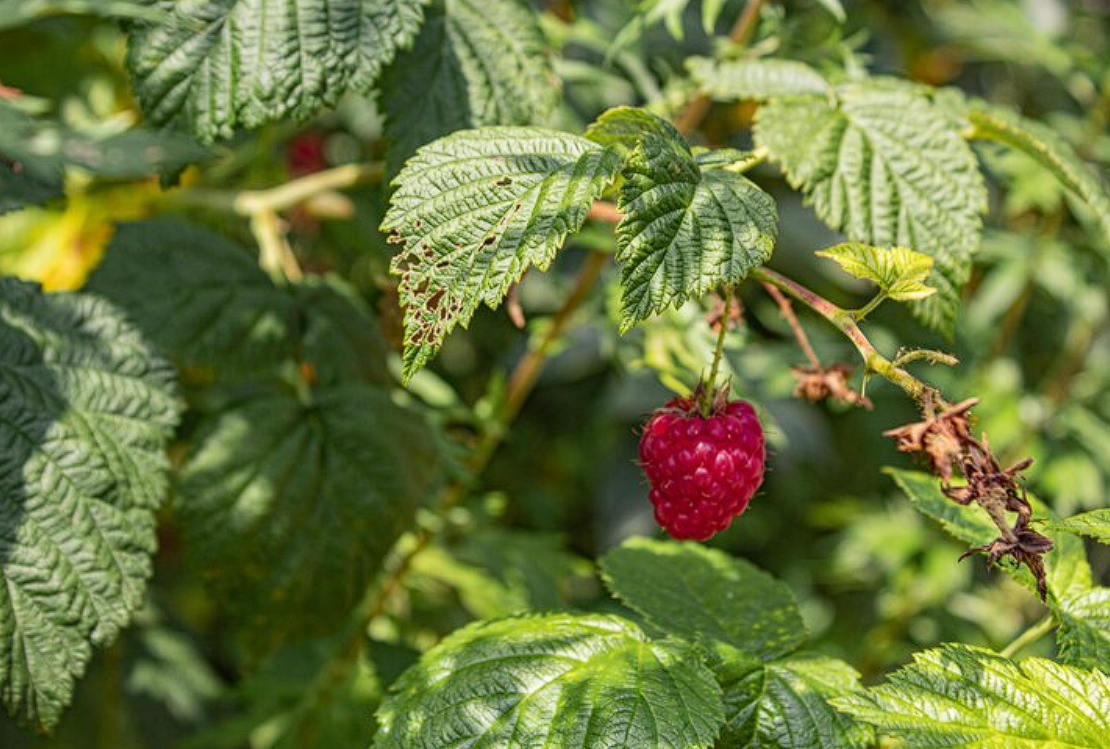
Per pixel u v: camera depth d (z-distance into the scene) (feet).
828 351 1.91
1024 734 1.23
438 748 1.25
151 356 1.42
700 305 1.54
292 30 1.39
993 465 1.22
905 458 2.44
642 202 1.24
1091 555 2.54
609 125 1.28
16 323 1.40
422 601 1.91
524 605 1.79
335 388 1.56
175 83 1.38
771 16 1.62
